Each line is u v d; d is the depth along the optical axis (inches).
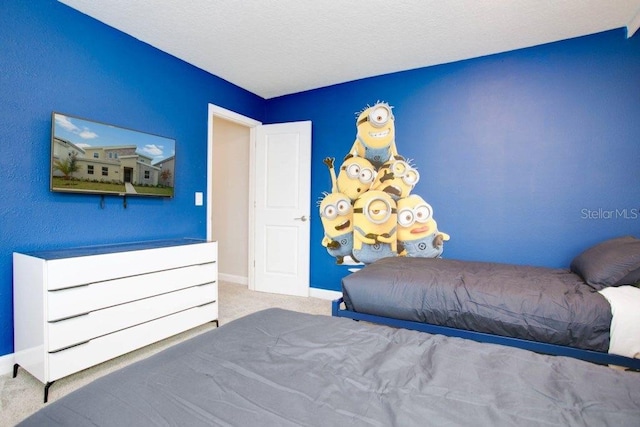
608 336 65.9
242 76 137.4
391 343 45.7
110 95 98.2
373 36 104.9
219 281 178.4
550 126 109.7
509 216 116.5
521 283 81.3
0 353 77.1
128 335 84.0
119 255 82.0
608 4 87.6
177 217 120.0
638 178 99.0
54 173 82.8
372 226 139.8
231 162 175.9
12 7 77.7
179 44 109.7
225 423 27.2
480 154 120.5
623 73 99.7
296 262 152.1
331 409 29.8
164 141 111.6
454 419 28.4
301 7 89.4
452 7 89.3
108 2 86.8
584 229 105.8
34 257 71.8
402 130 133.7
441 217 127.6
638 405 30.4
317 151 151.8
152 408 28.8
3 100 76.5
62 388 71.9
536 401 31.2
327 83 145.9
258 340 45.4
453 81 124.0
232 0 86.4
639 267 73.2
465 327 78.7
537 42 108.7
